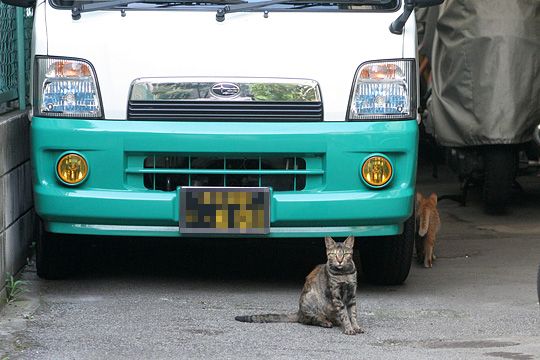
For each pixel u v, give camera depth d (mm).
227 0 10078
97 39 9867
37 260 10648
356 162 9828
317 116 9812
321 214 9758
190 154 9719
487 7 14422
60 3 10086
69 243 10578
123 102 9781
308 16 10031
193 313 9578
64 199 9750
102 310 9625
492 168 14664
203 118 9766
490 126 14195
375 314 9656
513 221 14789
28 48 12648
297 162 9859
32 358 8023
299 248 12734
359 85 9883
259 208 9719
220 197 9719
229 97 9750
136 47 9836
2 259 9672
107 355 8141
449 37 14781
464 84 14469
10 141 10383
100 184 9773
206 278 11141
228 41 9867
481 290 10688
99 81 9789
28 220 11383
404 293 10586
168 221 9750
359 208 9805
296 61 9852
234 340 8648
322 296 9156
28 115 11195
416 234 12109
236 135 9672
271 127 9734
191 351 8281
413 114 10000
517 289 10711
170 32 9891
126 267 11617
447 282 11125
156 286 10711
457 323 9312
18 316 9312
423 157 20203
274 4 10062
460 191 17078
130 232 9883
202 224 9719
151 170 9766
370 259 10891
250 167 9859
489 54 14266
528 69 14273
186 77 9750
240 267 11727
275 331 8992
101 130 9703
